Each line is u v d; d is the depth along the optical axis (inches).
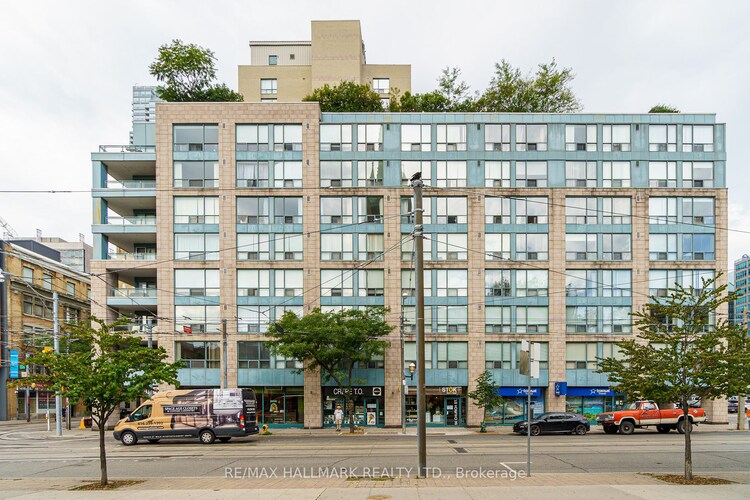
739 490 495.5
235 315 1428.4
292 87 2347.4
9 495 511.2
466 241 1459.2
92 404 578.2
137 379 585.6
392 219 1454.2
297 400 1427.2
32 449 957.8
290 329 1227.9
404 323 1337.4
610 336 1430.9
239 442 1024.2
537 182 1477.6
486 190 1462.8
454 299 1441.9
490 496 469.1
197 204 1459.2
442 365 1430.9
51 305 2196.1
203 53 1662.2
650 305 628.4
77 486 570.6
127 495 500.1
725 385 557.9
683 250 1464.1
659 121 1493.6
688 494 475.5
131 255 1498.5
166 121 1467.8
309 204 1455.5
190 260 1438.2
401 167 1478.8
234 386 1409.9
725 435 1112.8
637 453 800.3
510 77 1776.6
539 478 575.2
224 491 511.5
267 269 1445.6
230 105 1473.9
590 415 1425.9
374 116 1488.7
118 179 1692.9
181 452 863.1
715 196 1472.7
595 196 1470.2
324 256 1450.5
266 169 1471.5
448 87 1814.7
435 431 1290.6
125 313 1539.1
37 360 578.2
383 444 968.3
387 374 1413.6
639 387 581.6
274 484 556.4
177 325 1421.0
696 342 585.6
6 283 1924.2
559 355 1425.9
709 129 1496.1
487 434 1204.5
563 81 1784.0
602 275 1456.7
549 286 1446.9
